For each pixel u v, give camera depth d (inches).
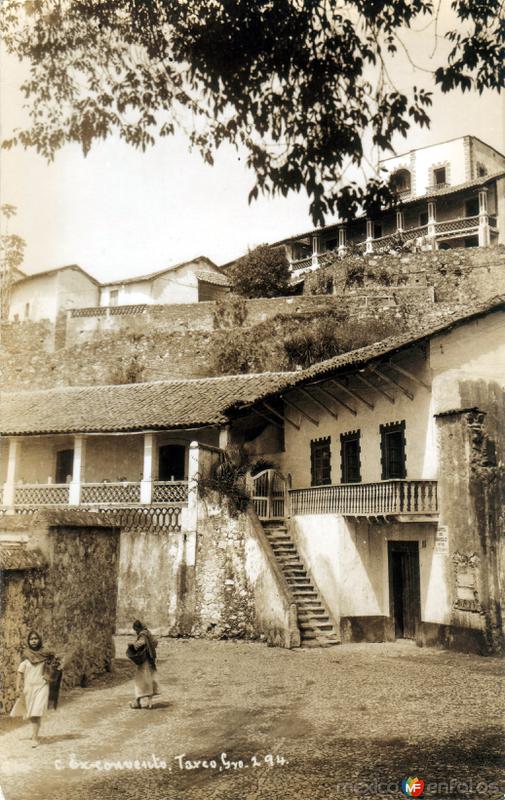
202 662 604.7
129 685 526.9
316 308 1270.9
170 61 425.4
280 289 1509.6
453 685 502.0
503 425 691.4
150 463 862.5
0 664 436.5
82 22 428.1
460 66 403.9
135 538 791.7
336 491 756.6
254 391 925.2
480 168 1497.3
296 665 587.5
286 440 928.3
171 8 416.2
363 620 721.6
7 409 1006.4
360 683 516.7
